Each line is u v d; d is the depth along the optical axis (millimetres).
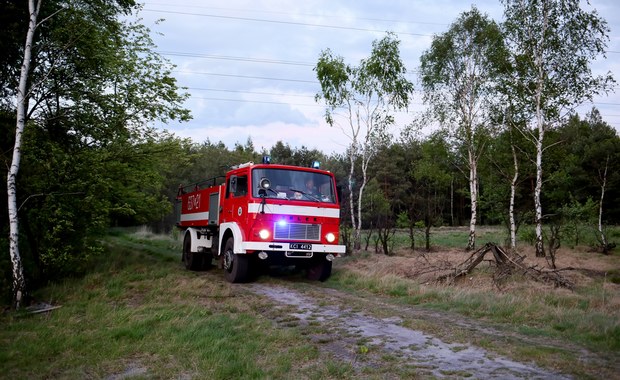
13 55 10570
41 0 10156
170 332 6180
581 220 20531
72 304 8438
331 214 11180
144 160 12984
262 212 10406
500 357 5062
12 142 9875
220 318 6961
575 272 11383
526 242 19984
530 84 16750
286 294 9422
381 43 17016
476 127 18844
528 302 7734
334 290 10148
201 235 13641
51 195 9836
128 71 11781
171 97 12156
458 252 16641
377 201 26969
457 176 23234
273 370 4645
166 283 10367
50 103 10969
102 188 10938
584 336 5863
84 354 5469
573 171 39250
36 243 10461
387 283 10078
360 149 18391
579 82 15852
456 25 19406
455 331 6188
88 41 10195
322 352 5340
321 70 17172
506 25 16953
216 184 13078
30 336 6359
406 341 5785
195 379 4496
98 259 13656
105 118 11680
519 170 19531
